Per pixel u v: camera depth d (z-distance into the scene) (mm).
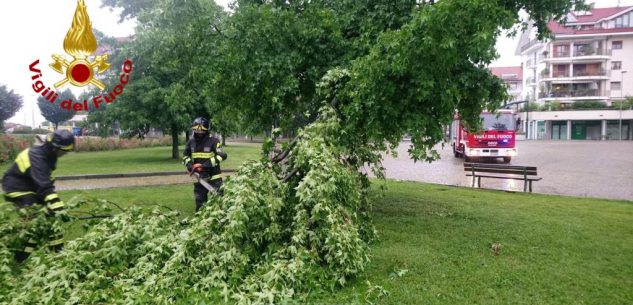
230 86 7750
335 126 5602
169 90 18078
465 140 22375
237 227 4402
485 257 5395
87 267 4293
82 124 22219
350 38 7434
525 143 45688
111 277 4242
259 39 7148
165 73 18641
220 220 4617
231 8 8016
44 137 5051
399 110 6203
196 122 7082
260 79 7270
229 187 4875
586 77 58219
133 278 4188
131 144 35531
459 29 5215
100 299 3850
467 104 7547
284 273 4031
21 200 4910
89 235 4660
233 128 9102
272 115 8117
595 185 13312
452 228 6859
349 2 7398
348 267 4363
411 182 13305
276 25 7051
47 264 4277
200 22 7484
